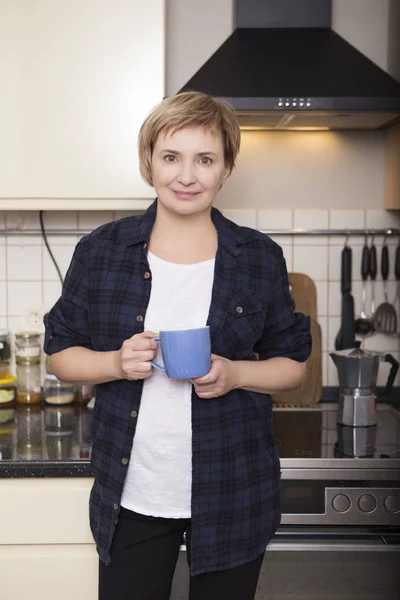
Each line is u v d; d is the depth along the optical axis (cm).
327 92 185
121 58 183
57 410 206
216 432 122
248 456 125
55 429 185
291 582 166
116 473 123
